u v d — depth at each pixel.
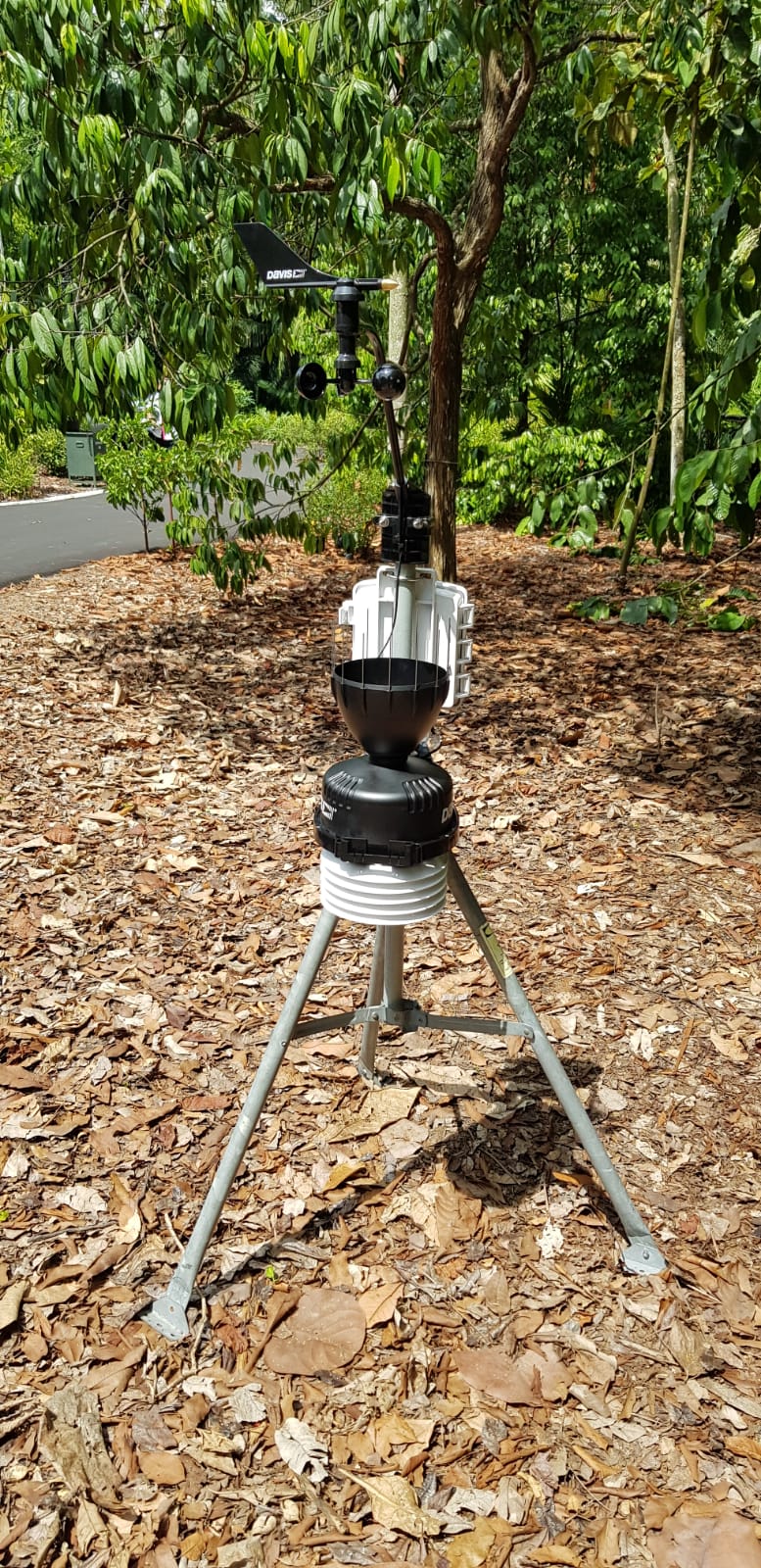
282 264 1.90
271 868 3.88
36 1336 2.04
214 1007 3.05
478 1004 3.08
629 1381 1.99
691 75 4.52
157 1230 2.30
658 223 11.27
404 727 1.88
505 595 8.78
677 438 8.97
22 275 5.34
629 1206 2.22
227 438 10.38
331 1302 2.13
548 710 5.69
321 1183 2.44
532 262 11.92
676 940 3.42
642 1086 2.78
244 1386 1.96
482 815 4.35
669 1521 1.74
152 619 7.82
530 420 13.04
